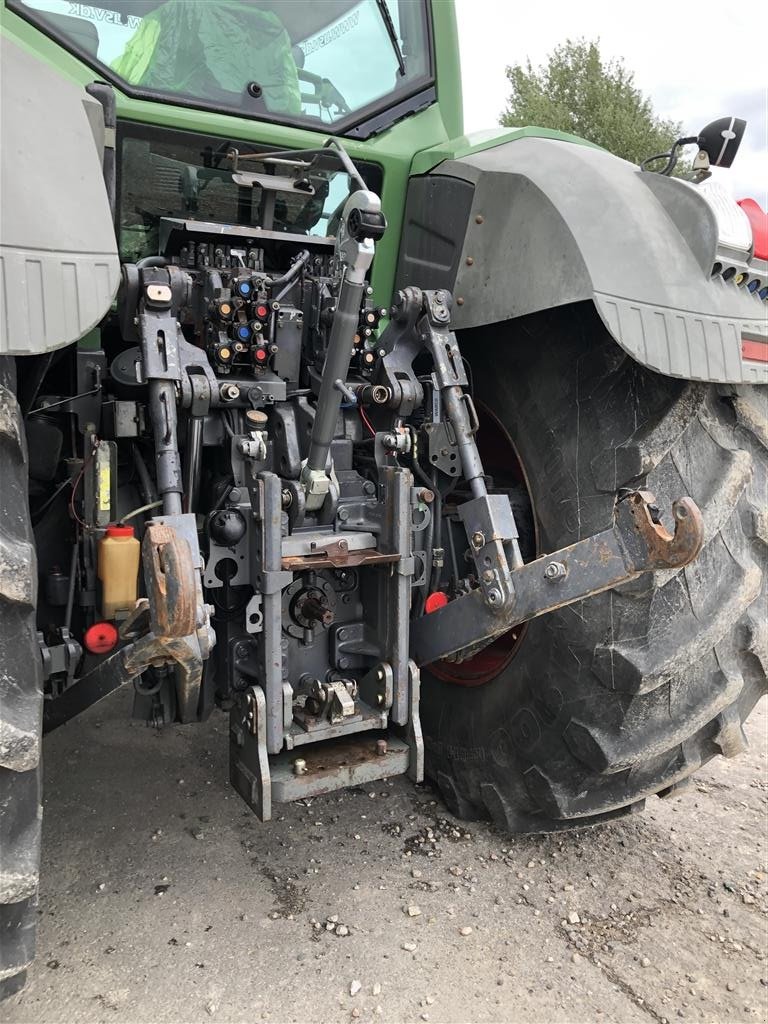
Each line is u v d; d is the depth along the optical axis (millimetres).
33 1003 1699
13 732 1213
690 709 1867
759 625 1893
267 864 2213
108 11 2141
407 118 2574
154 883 2107
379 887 2135
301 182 2195
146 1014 1685
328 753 1933
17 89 1378
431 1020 1701
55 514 1895
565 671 1942
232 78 2309
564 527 1948
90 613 1827
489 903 2090
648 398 1797
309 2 2426
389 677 1916
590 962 1895
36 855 1294
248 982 1782
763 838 2439
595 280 1671
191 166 2322
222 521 1814
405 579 1913
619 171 1849
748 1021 1741
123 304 1850
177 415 1887
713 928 2031
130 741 2869
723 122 1762
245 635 1921
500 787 2217
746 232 1731
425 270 2381
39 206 1290
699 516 1383
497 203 1993
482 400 2268
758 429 1862
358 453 2211
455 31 2682
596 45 20797
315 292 2141
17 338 1228
